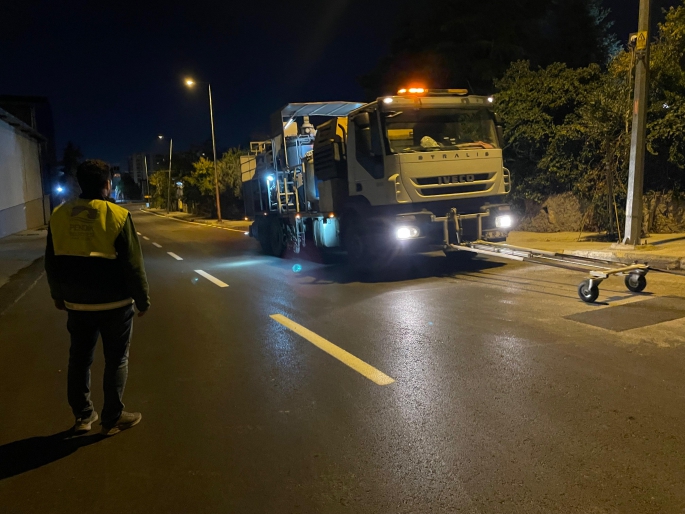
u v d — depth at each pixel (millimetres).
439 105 9750
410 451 3689
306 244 13156
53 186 49250
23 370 5949
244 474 3533
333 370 5352
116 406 4195
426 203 9516
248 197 17547
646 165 13047
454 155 9531
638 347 5414
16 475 3668
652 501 3002
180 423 4355
